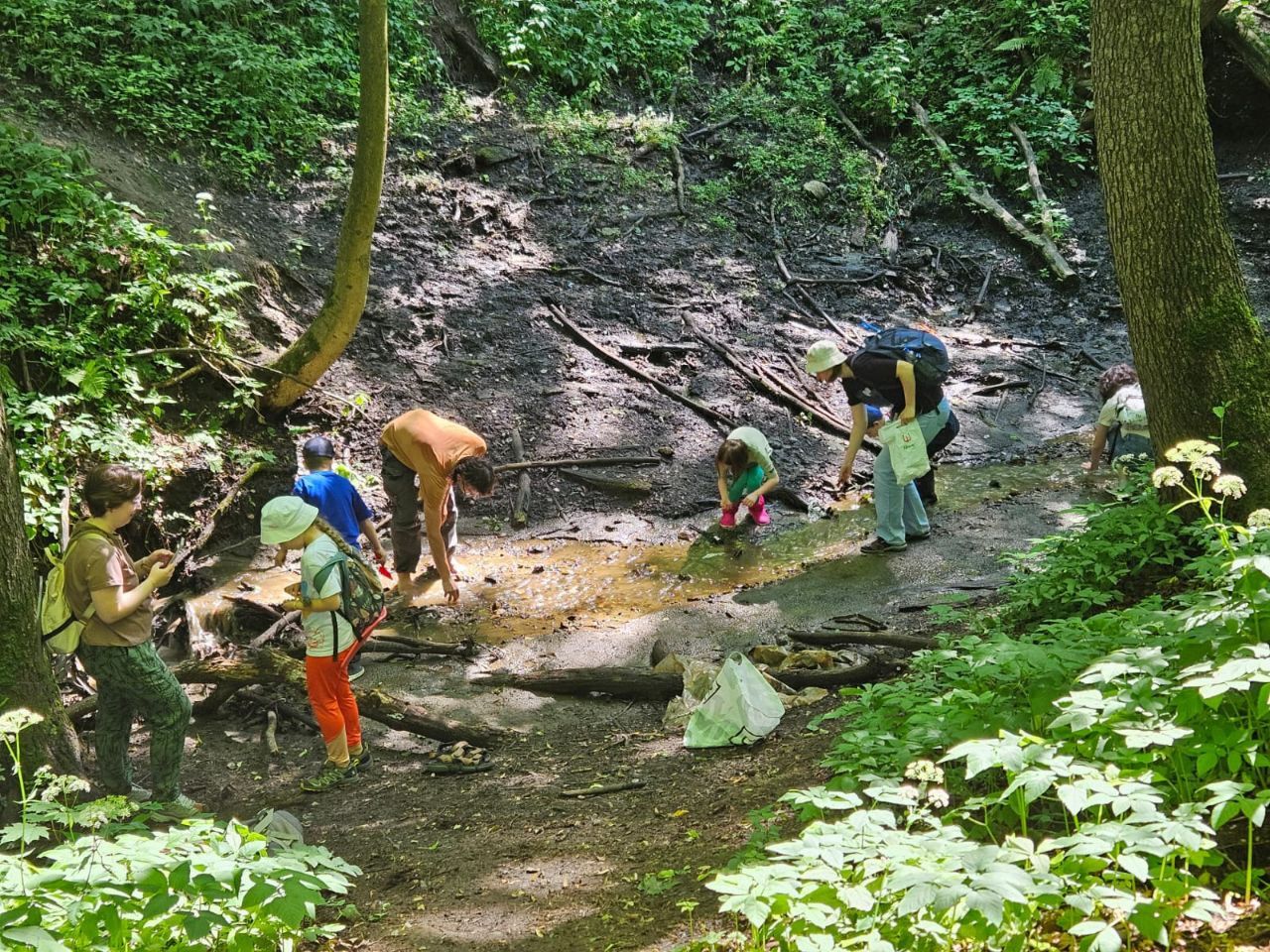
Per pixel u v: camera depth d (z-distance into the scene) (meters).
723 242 13.83
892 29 17.39
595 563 8.95
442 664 7.35
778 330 12.51
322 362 9.76
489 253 12.56
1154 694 3.65
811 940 2.87
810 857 2.95
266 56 12.61
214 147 11.97
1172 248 5.92
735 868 4.02
